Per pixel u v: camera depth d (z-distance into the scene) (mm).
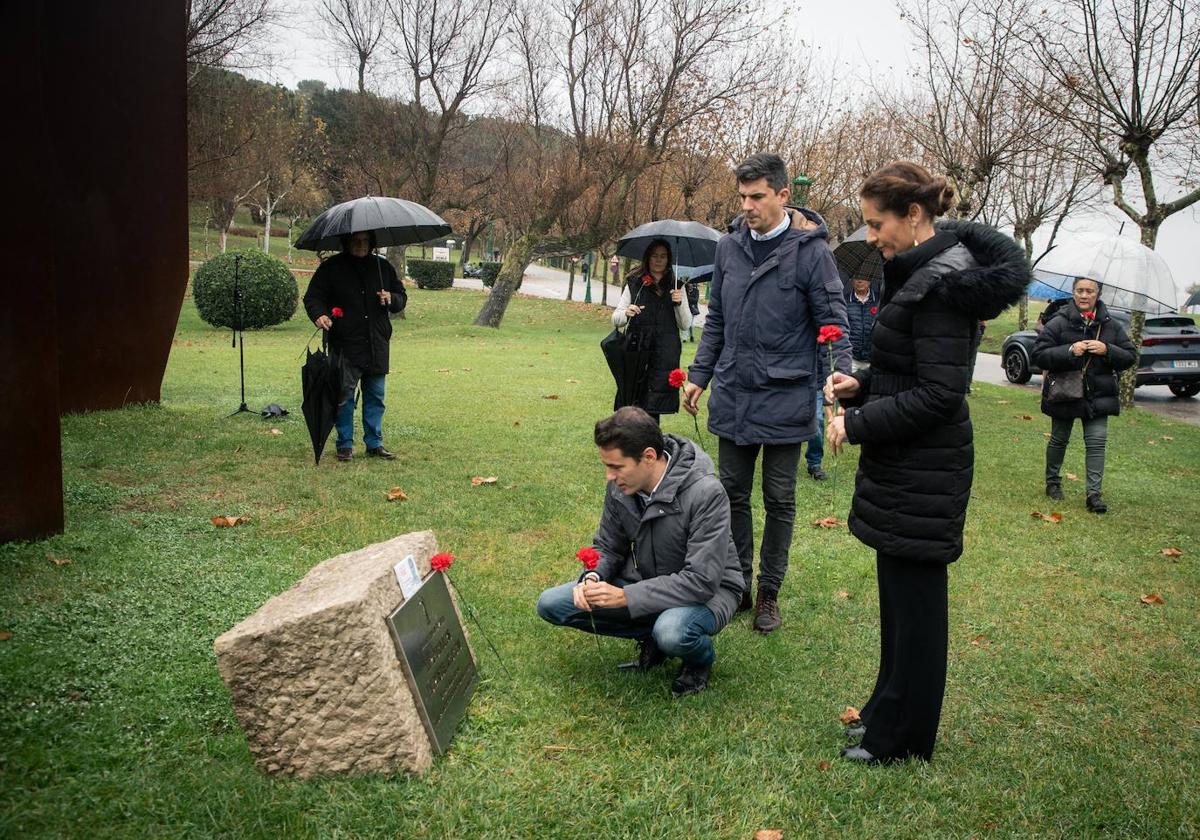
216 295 19438
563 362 14820
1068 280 8062
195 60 18703
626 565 3588
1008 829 2602
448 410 9453
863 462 2895
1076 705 3494
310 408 6348
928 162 18391
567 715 3115
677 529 3293
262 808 2430
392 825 2412
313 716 2570
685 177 26000
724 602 3375
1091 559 5387
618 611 3404
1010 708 3439
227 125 27469
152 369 8531
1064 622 4371
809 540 5559
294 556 4488
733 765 2842
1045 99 13711
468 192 35750
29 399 4312
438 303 31656
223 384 10867
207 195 33906
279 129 41281
